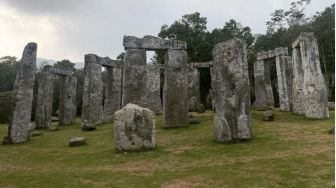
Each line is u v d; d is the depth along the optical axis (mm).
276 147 8469
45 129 18016
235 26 30844
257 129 11766
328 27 29969
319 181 5480
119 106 20422
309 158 7051
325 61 30609
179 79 14422
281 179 5703
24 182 6406
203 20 30406
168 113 13945
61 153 9719
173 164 7344
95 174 6750
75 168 7488
